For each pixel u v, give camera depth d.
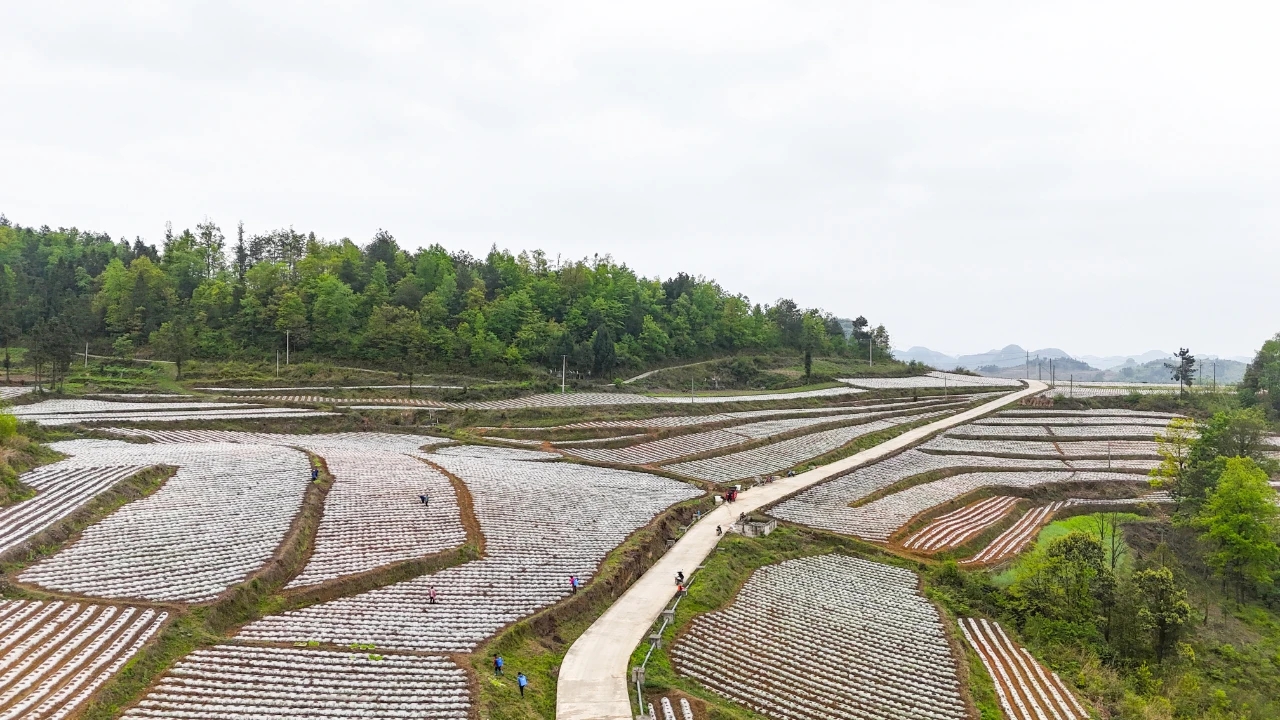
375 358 160.75
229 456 83.81
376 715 40.25
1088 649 62.12
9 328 159.00
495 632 50.69
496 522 71.19
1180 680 59.81
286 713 39.84
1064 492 105.31
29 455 75.31
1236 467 78.50
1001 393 180.75
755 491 94.56
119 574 52.62
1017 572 74.69
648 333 199.62
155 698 40.09
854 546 78.94
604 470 99.00
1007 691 55.28
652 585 62.97
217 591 51.28
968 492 100.38
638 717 43.28
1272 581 77.56
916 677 55.34
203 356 156.50
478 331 167.12
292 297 159.00
